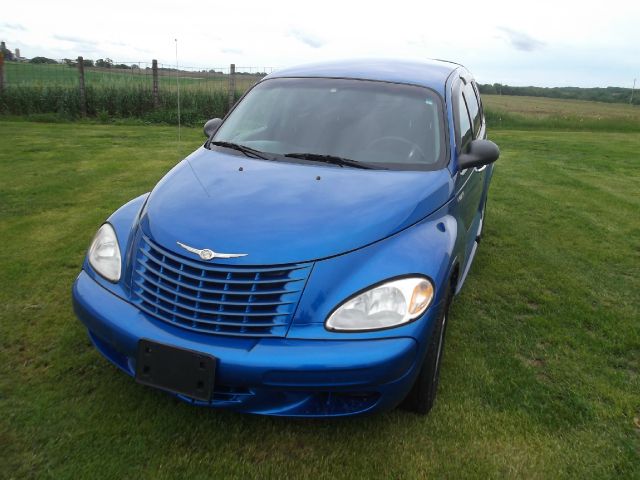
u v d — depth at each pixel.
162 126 15.58
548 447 2.77
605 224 6.87
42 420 2.78
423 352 2.54
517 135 17.11
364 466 2.60
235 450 2.66
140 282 2.65
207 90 17.81
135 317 2.58
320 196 2.87
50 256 4.91
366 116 3.64
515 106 40.53
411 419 2.93
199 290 2.47
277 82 4.16
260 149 3.53
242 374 2.35
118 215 3.12
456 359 3.54
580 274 5.13
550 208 7.52
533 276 5.02
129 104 16.59
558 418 2.99
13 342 3.47
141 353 2.50
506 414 3.00
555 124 20.84
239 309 2.45
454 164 3.46
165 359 2.45
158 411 2.89
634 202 8.12
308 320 2.42
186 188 3.05
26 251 5.01
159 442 2.68
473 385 3.26
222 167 3.29
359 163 3.33
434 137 3.54
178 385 2.45
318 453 2.67
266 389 2.39
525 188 8.75
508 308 4.33
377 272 2.51
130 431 2.74
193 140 12.37
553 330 4.00
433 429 2.86
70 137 12.03
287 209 2.74
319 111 3.73
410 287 2.50
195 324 2.46
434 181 3.20
